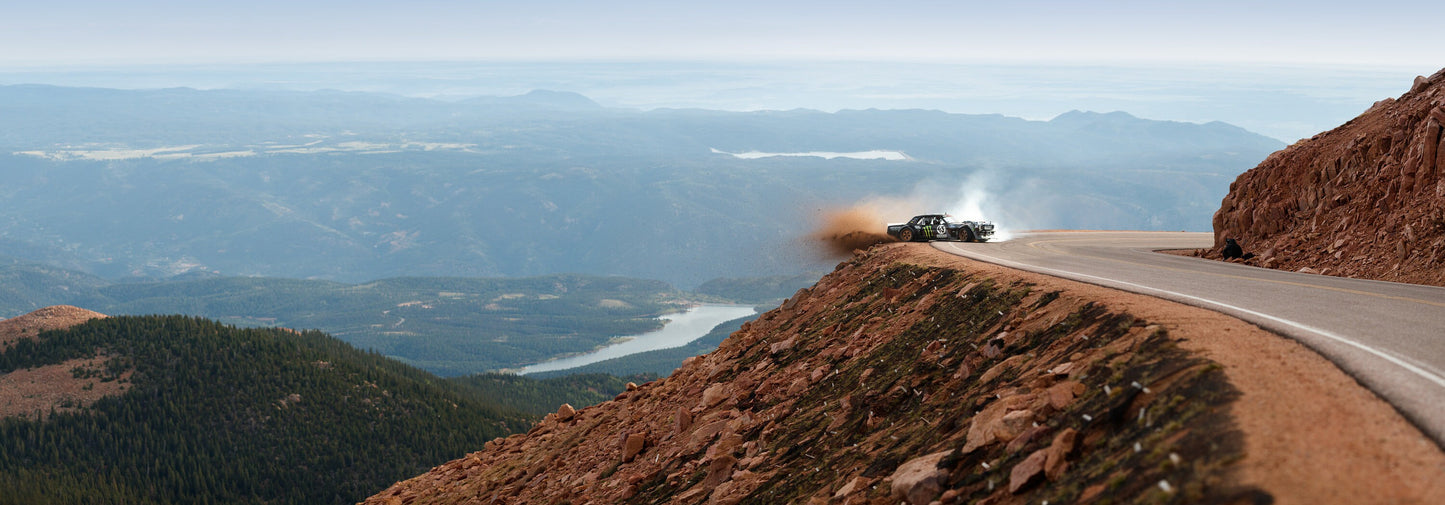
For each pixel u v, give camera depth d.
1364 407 8.80
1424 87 33.81
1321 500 6.79
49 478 176.50
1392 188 29.00
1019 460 10.21
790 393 20.70
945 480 10.92
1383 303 16.61
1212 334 11.97
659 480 19.73
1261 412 8.48
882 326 22.70
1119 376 10.98
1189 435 8.45
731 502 15.69
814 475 14.69
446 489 32.75
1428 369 10.62
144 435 194.50
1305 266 30.14
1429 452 7.56
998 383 13.62
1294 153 37.06
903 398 15.97
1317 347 11.66
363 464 195.00
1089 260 30.23
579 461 26.52
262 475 189.00
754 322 33.44
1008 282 20.38
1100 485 8.59
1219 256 36.81
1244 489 7.13
